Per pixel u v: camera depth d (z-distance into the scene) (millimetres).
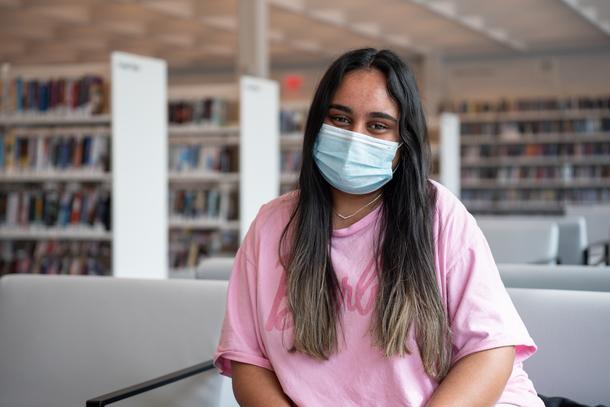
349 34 13539
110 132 6016
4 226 6098
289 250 1781
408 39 13961
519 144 14211
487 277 1685
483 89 15477
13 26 12477
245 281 1823
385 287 1658
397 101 1698
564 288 2555
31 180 6207
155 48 14758
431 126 9039
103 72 6203
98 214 5922
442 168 8984
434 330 1632
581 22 12383
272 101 7324
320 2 10953
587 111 13758
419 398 1633
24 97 6074
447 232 1711
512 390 1723
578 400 2086
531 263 4250
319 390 1682
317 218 1747
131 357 2412
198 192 7020
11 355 2514
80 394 2436
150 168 5906
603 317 2092
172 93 7406
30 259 6301
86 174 5930
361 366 1661
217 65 16719
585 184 13891
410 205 1698
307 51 15094
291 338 1705
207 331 2359
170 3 10492
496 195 14398
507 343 1625
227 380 2320
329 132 1702
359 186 1693
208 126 6977
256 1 8758
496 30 12891
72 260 6207
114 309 2457
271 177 7320
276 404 1694
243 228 6902
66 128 6285
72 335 2477
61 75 6266
